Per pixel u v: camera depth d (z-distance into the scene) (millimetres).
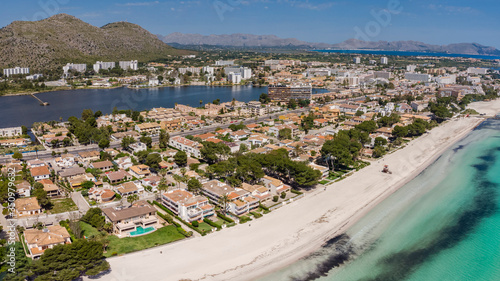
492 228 153125
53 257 107375
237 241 137875
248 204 162625
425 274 121750
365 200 179125
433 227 153750
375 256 131625
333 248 135875
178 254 127562
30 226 142625
